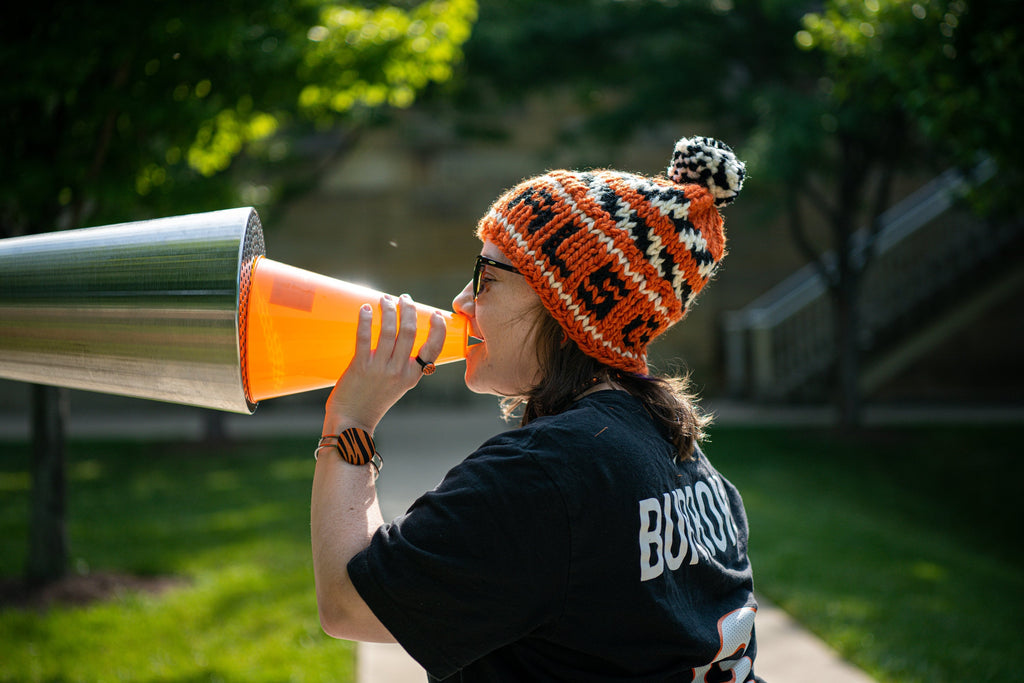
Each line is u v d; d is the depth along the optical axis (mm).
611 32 10109
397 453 10188
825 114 9203
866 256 11164
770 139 9273
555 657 1083
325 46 4746
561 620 1049
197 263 1048
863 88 6254
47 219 4504
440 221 15531
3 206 4367
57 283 1088
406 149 15445
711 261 1237
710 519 1245
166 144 4734
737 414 13492
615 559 1043
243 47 4492
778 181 9711
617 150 15047
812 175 14500
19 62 3775
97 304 1075
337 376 1202
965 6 4480
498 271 1227
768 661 4039
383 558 1027
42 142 4344
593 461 1064
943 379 15070
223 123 5098
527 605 1025
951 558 5992
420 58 5055
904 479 8797
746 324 15055
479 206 15562
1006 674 3840
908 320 13758
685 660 1109
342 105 5422
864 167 10812
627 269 1131
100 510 7309
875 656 4047
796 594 5043
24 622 4391
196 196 4711
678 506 1146
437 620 1020
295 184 10398
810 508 7473
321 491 1109
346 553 1066
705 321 15570
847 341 11281
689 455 1248
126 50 4027
